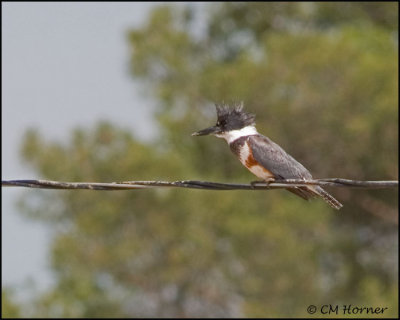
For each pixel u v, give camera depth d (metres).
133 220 17.95
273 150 9.30
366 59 19.92
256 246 17.86
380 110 19.52
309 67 19.70
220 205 17.80
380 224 21.88
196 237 17.56
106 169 18.55
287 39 20.27
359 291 20.53
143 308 18.20
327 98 19.83
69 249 17.62
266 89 20.02
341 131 20.02
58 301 17.11
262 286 17.84
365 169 20.88
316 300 18.20
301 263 18.12
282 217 18.34
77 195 18.28
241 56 21.52
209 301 18.08
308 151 20.56
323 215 19.23
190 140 21.06
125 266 17.86
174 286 18.05
